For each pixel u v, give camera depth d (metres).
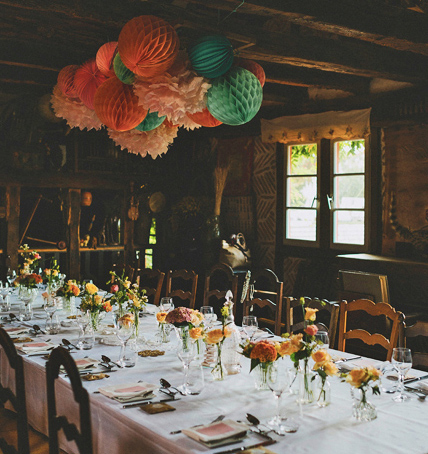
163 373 2.71
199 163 8.58
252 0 3.86
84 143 7.65
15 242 7.17
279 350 2.15
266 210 7.82
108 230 8.11
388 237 6.41
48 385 2.00
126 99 2.96
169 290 5.07
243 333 3.20
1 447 2.52
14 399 2.38
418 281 5.66
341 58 5.19
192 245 8.36
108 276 8.16
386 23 4.48
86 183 7.65
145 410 2.18
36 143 7.28
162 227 8.48
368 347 5.24
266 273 4.35
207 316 3.48
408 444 1.88
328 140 6.98
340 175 6.90
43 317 4.15
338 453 1.81
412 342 5.07
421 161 6.04
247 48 4.72
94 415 2.31
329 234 7.03
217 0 3.84
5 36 5.05
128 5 4.25
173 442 1.89
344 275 5.60
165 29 2.63
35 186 7.27
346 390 2.47
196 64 2.76
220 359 2.61
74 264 7.58
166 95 2.70
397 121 6.18
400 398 2.34
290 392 2.41
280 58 4.95
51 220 8.07
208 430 1.93
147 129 3.27
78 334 3.55
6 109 7.07
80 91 3.39
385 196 6.44
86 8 4.07
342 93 6.89
